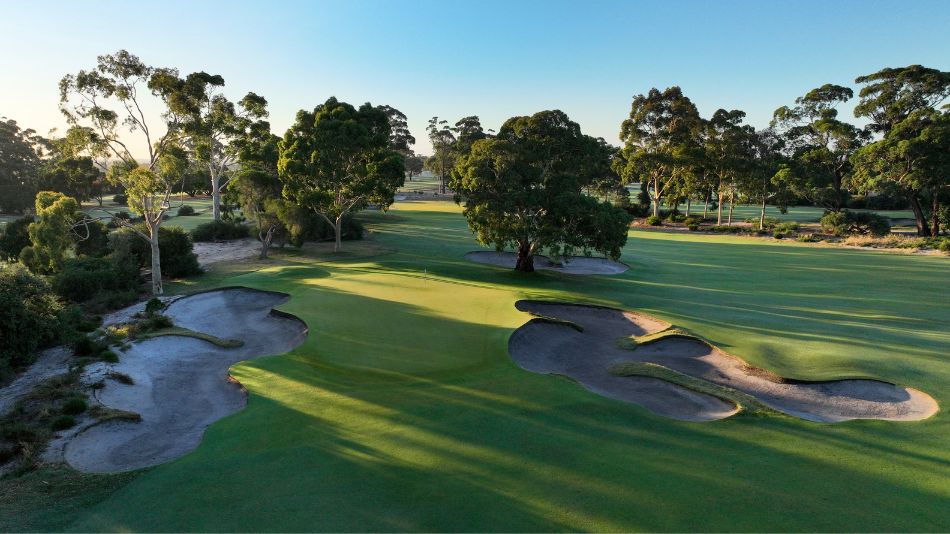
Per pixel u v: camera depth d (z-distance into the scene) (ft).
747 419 57.36
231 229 217.97
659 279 148.87
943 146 217.56
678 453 49.08
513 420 55.31
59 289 110.63
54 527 38.01
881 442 51.93
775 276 151.94
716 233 274.57
